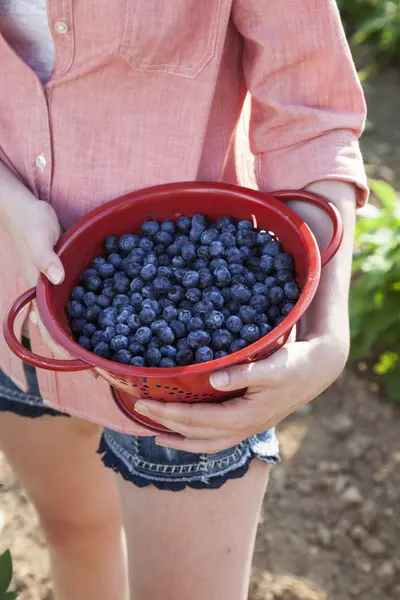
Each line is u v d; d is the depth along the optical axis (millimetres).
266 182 1467
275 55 1346
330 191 1378
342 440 3074
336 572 2598
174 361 1250
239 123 1538
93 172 1443
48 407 1658
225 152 1477
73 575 1967
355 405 3230
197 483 1462
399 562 2621
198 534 1503
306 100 1390
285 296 1306
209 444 1271
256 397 1185
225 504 1487
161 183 1434
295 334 1331
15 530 2641
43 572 2506
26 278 1409
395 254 3256
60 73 1374
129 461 1508
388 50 5617
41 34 1379
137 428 1475
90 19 1290
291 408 1227
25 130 1454
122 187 1448
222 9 1292
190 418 1213
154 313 1285
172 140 1396
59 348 1315
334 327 1249
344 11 5996
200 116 1371
